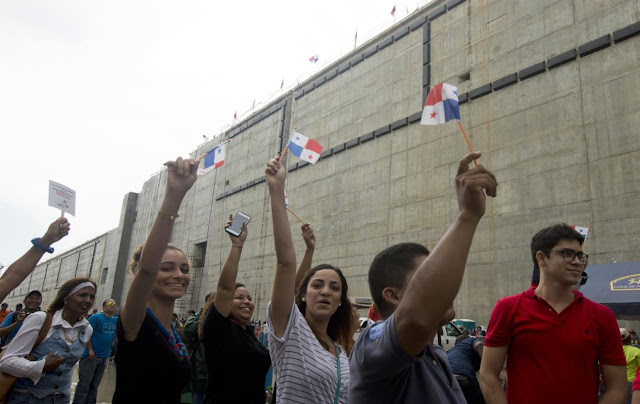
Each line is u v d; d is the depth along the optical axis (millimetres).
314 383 2547
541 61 19562
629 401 5305
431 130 23219
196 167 2547
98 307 53031
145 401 2555
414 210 22844
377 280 1875
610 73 17375
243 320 3939
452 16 24328
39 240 3494
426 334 1398
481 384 2783
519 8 21156
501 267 18500
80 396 7391
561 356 2557
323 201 28859
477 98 21625
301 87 34938
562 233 2805
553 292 2768
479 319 18641
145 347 2584
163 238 2451
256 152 36812
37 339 3766
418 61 25391
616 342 2637
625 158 16219
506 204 19078
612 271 11023
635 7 17250
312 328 2947
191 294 39750
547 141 18484
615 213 15953
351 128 28594
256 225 33938
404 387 1593
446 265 1396
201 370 4887
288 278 2766
